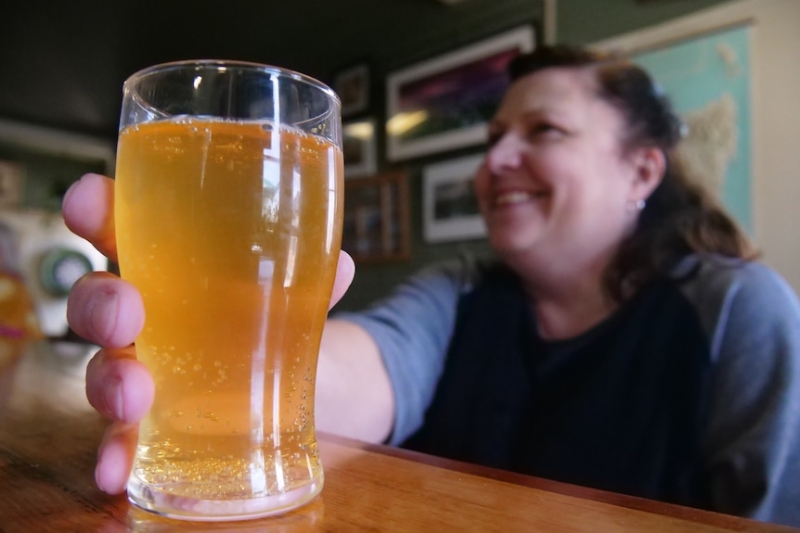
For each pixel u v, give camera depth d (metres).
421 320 1.24
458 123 2.02
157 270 0.34
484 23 1.96
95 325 0.34
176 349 0.34
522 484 0.40
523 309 1.25
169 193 0.34
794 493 0.90
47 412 0.65
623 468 1.04
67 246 4.04
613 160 1.21
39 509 0.34
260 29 2.41
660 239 1.16
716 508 0.96
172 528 0.31
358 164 2.37
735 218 1.38
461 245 2.00
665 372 1.06
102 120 3.75
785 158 1.33
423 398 1.17
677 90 1.50
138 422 0.37
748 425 0.95
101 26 2.45
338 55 2.45
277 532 0.31
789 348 0.96
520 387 1.19
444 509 0.35
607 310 1.15
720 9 1.44
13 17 2.38
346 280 0.51
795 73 1.32
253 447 0.34
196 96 0.35
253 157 0.34
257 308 0.34
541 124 1.26
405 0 2.09
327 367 0.85
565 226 1.20
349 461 0.46
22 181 3.87
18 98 3.36
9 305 2.04
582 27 1.70
